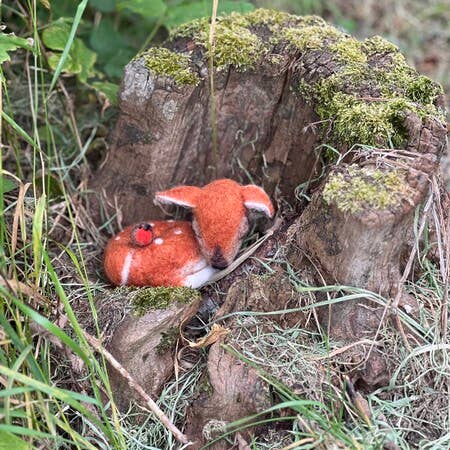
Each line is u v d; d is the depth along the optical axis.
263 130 1.08
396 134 1.02
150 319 1.00
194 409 0.99
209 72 1.06
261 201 1.03
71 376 1.01
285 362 0.99
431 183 1.00
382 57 1.07
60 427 0.99
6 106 1.16
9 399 0.95
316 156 1.05
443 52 1.41
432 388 1.00
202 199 1.03
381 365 1.00
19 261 1.04
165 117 1.06
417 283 1.04
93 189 1.11
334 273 1.00
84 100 1.20
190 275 1.03
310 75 1.05
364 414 0.97
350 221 0.97
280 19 1.09
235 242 1.03
